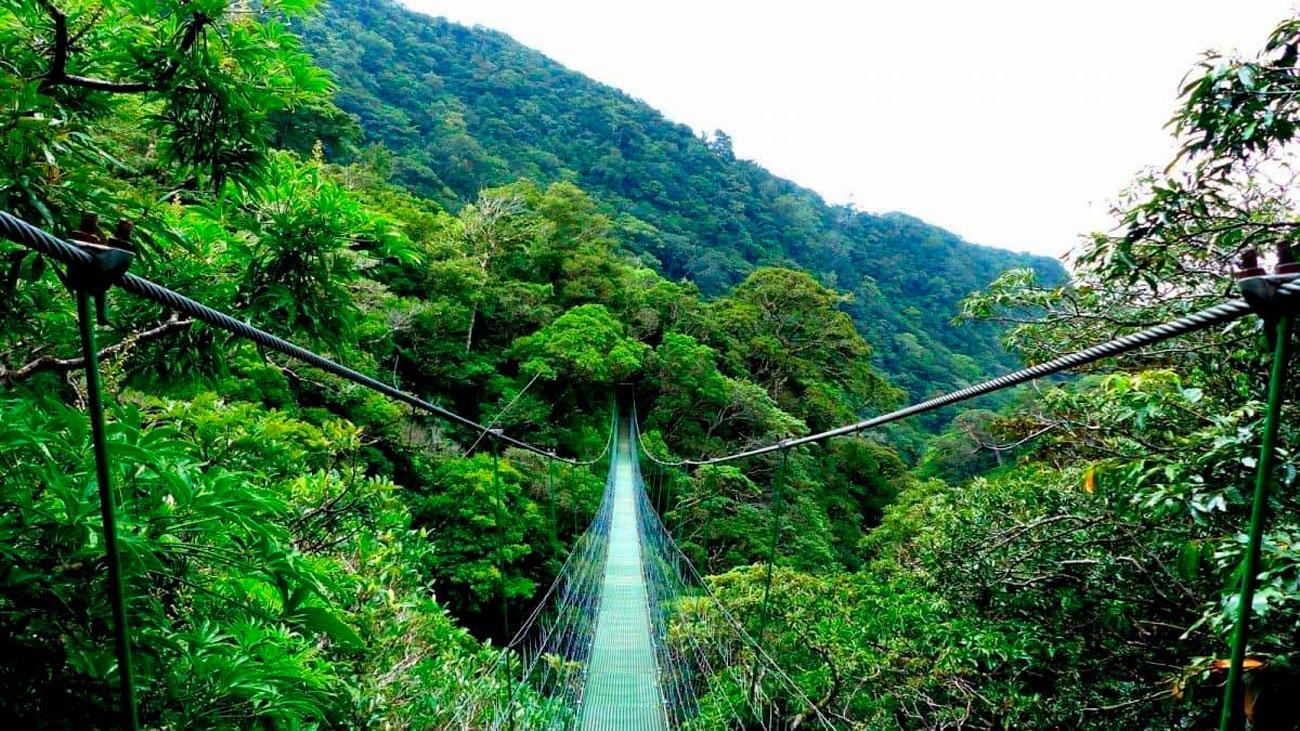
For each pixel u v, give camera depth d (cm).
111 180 187
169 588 123
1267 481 52
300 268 235
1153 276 273
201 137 203
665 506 1491
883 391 2197
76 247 66
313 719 151
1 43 185
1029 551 353
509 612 991
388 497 352
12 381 178
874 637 461
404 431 1041
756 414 1698
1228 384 264
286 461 319
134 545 103
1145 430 274
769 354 2052
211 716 114
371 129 3130
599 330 1661
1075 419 332
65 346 197
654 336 2139
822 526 1372
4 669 101
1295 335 218
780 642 554
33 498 107
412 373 1351
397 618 294
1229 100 213
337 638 130
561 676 503
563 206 2173
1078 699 321
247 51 203
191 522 115
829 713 437
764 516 1327
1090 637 338
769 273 2209
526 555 1031
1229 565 188
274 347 114
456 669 331
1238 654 53
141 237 190
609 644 595
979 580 385
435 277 1498
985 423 449
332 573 221
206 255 233
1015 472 481
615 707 479
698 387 1708
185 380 228
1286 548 170
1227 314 64
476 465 990
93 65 200
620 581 787
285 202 239
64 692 105
